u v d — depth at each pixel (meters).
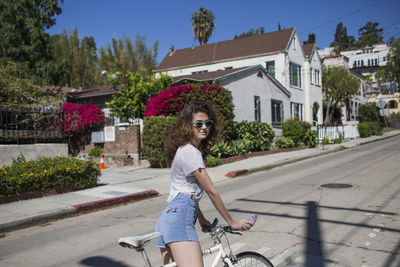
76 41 36.78
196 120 2.49
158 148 14.16
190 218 2.32
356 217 5.91
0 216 6.72
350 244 4.63
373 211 6.23
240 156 16.23
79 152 18.17
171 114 14.83
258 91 21.78
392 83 55.34
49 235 5.87
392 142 24.06
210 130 2.67
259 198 8.04
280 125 24.25
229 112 16.12
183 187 2.42
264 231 5.39
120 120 19.83
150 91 19.00
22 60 22.97
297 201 7.43
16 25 22.83
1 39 22.28
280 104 24.62
